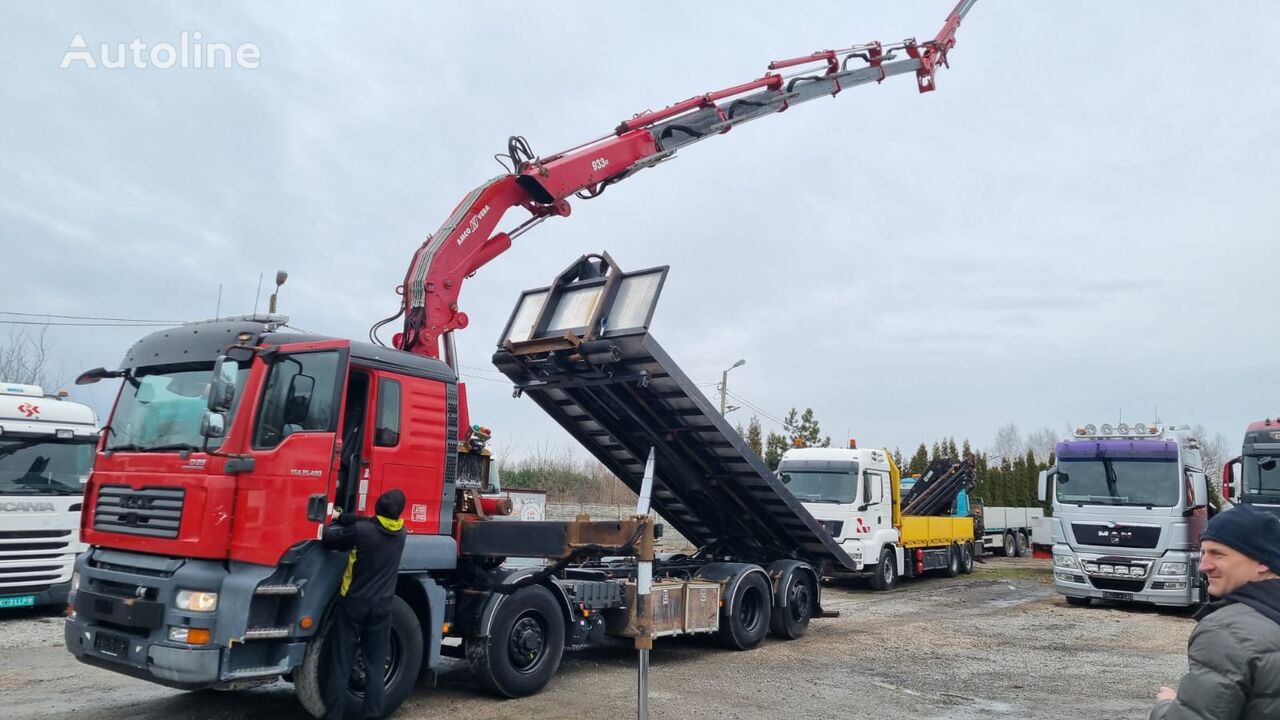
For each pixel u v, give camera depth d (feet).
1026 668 33.12
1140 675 31.96
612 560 34.37
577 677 29.58
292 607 21.24
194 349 22.91
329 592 21.74
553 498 75.97
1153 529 49.14
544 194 32.45
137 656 20.51
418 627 23.89
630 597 30.89
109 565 22.35
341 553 22.04
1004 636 40.93
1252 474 49.24
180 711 24.14
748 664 32.81
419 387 24.84
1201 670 8.41
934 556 70.33
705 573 36.29
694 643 37.27
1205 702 8.25
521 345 31.04
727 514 39.22
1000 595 59.26
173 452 21.66
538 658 27.17
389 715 23.75
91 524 23.08
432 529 24.77
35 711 24.02
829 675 30.99
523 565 28.48
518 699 26.23
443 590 24.81
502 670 25.75
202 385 22.39
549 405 35.01
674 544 62.80
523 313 32.22
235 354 21.44
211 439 21.18
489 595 25.93
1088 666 33.65
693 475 36.55
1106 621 46.14
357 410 23.59
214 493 20.43
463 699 26.13
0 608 42.68
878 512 61.11
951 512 78.28
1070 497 52.65
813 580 40.68
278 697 26.04
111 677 28.50
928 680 30.53
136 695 26.05
